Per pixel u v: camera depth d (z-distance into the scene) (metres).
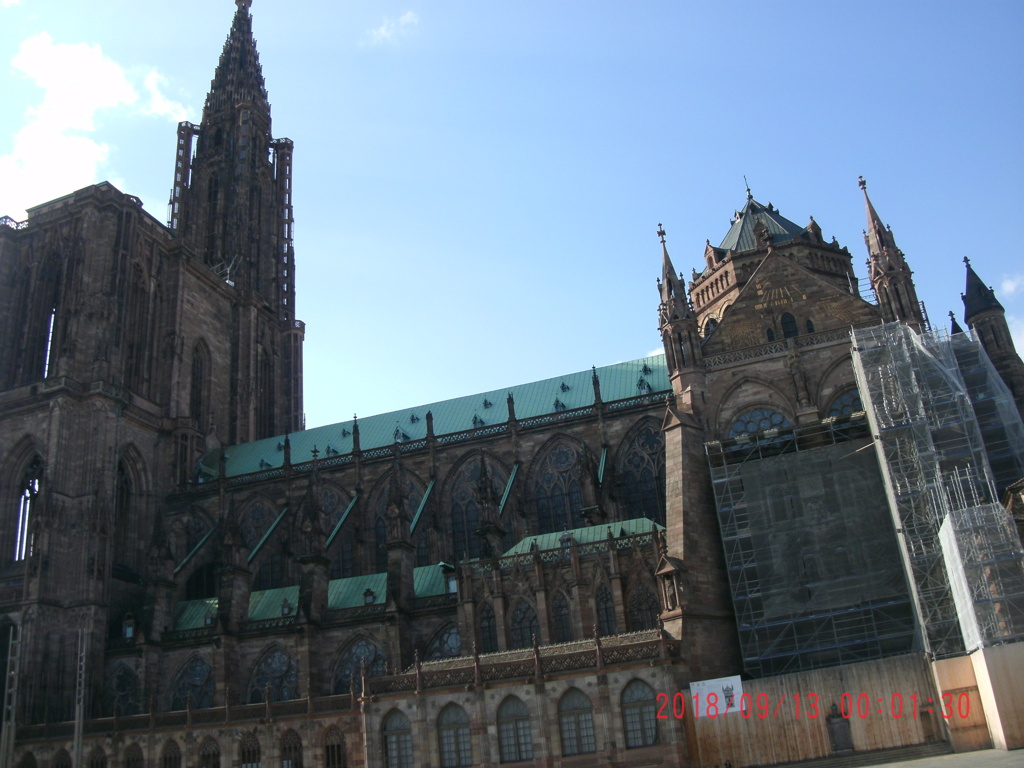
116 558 124.44
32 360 129.25
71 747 95.94
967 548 67.25
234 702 101.38
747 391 93.62
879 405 82.06
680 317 96.75
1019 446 83.69
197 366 151.62
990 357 106.06
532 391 134.50
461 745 75.38
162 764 90.94
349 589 108.12
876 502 82.06
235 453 147.12
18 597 109.12
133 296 138.50
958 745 65.62
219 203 178.50
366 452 129.12
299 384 178.00
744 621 81.06
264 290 178.00
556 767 71.94
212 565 126.19
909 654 69.75
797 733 69.62
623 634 78.38
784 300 96.31
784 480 84.88
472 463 123.69
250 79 192.12
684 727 71.12
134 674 106.75
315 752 84.56
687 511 85.81
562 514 116.88
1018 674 62.78
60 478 114.25
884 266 92.94
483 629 91.31
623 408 117.50
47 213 134.25
